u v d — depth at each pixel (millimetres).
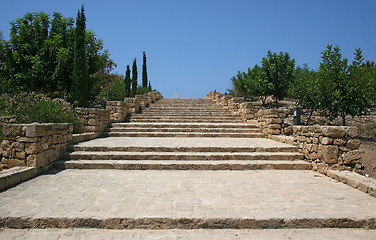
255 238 3041
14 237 2982
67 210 3434
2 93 12828
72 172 5648
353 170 5480
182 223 3242
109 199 3910
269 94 15828
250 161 6383
